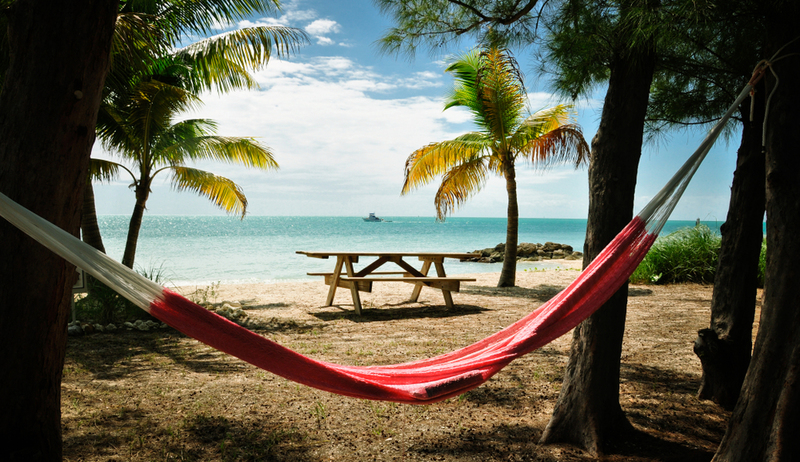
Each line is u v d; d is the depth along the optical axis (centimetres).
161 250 2831
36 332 206
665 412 370
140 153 909
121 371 477
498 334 319
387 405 389
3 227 198
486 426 346
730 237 396
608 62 342
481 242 4097
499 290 1120
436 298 997
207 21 820
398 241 4250
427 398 251
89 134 217
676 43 313
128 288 200
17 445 204
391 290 1126
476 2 416
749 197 385
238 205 1066
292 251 2789
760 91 373
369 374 276
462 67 1087
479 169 1195
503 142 1130
